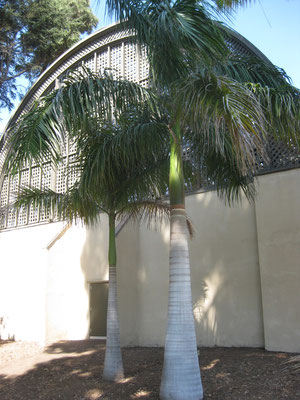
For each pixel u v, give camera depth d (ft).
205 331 29.86
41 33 66.33
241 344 28.09
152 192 24.73
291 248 26.14
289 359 22.11
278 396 16.96
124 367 24.32
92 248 36.91
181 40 17.11
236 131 14.11
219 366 22.59
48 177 43.47
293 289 25.55
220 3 19.31
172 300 17.29
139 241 35.04
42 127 16.56
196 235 31.68
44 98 17.93
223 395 17.53
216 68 19.58
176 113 18.31
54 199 24.27
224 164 22.35
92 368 24.57
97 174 20.40
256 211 27.91
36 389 21.45
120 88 19.24
